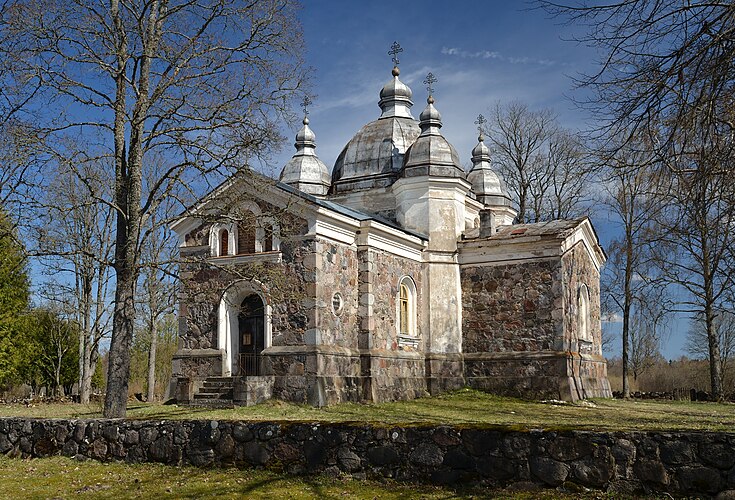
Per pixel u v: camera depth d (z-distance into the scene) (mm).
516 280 28062
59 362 36375
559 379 26594
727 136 9609
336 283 24594
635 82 9852
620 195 29562
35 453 13633
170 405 24234
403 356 27016
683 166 10422
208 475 11398
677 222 10930
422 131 30844
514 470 9656
